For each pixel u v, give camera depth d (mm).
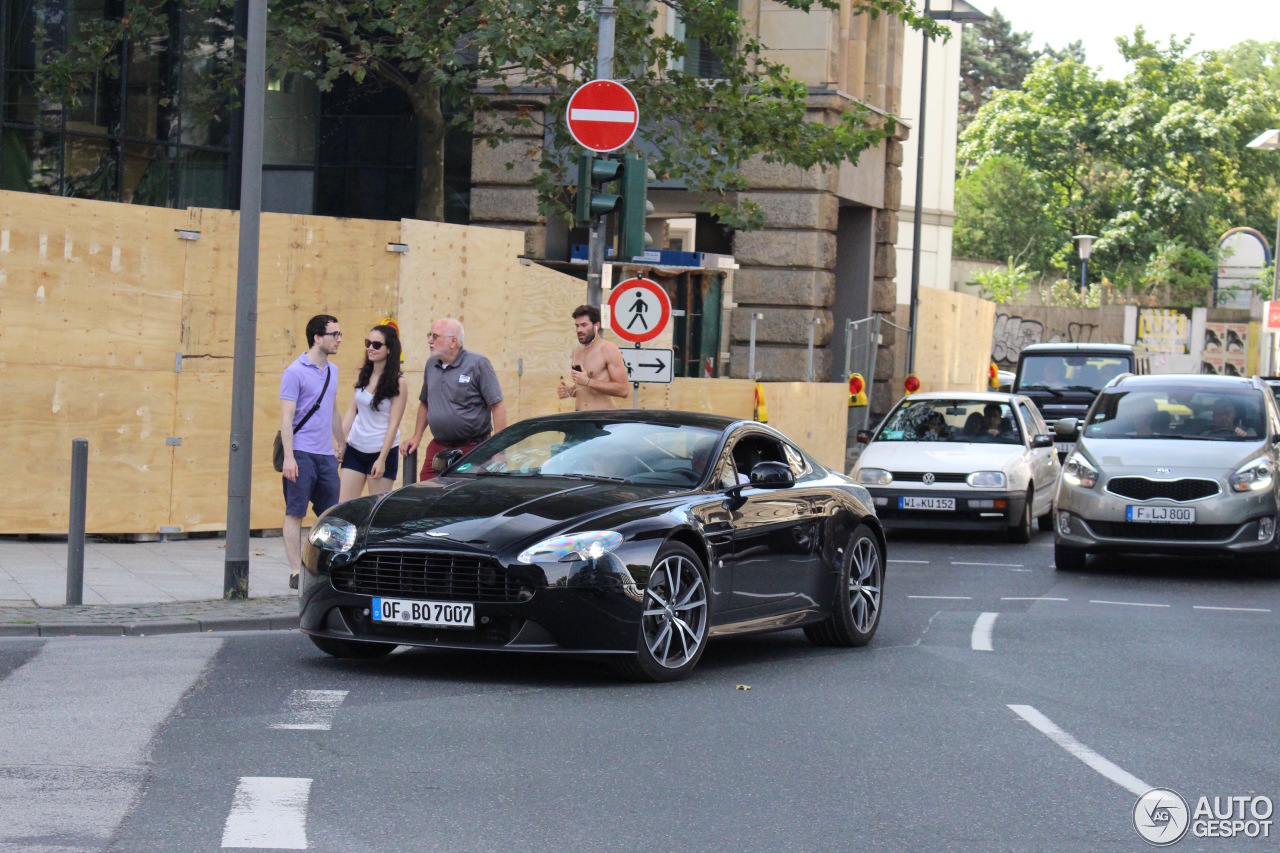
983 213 75875
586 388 13891
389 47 24312
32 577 12312
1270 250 73312
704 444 9852
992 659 10141
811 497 10367
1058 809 6219
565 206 22141
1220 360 62344
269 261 15797
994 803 6273
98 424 14844
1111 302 66438
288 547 12102
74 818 5488
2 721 7098
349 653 9328
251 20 11492
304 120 27547
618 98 14172
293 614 10812
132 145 23250
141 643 9641
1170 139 71938
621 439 9906
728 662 9789
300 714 7473
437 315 17047
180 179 23906
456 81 20016
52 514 14633
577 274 27969
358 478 12867
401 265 16656
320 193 27641
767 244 28188
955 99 55281
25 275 14438
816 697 8523
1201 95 73688
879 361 33312
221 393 15500
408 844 5336
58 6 22406
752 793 6277
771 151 22703
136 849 5141
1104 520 15320
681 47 22062
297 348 16016
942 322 37500
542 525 8531
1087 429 16656
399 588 8484
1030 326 62531
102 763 6332
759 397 21250
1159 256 70750
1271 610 13141
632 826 5695
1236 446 15797
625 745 7062
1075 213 74562
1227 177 74750
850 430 29344
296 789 6012
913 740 7449
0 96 21953
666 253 28078
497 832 5535
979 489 18000
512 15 19703
